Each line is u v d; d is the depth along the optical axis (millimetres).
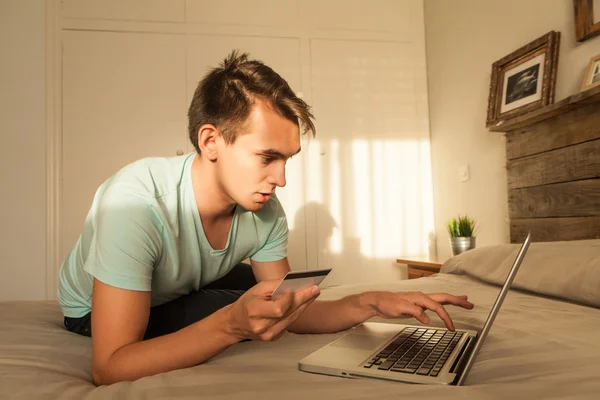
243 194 822
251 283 1502
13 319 1132
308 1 3242
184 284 998
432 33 3268
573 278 1164
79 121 2910
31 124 2867
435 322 1017
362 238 3232
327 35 3254
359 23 3305
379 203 3266
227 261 1052
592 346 755
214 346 706
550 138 1951
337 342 809
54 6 2910
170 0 3047
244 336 690
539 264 1322
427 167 3330
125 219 771
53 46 2900
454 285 1482
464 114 2855
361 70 3293
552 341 783
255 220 1050
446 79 3078
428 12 3328
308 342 916
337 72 3260
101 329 736
